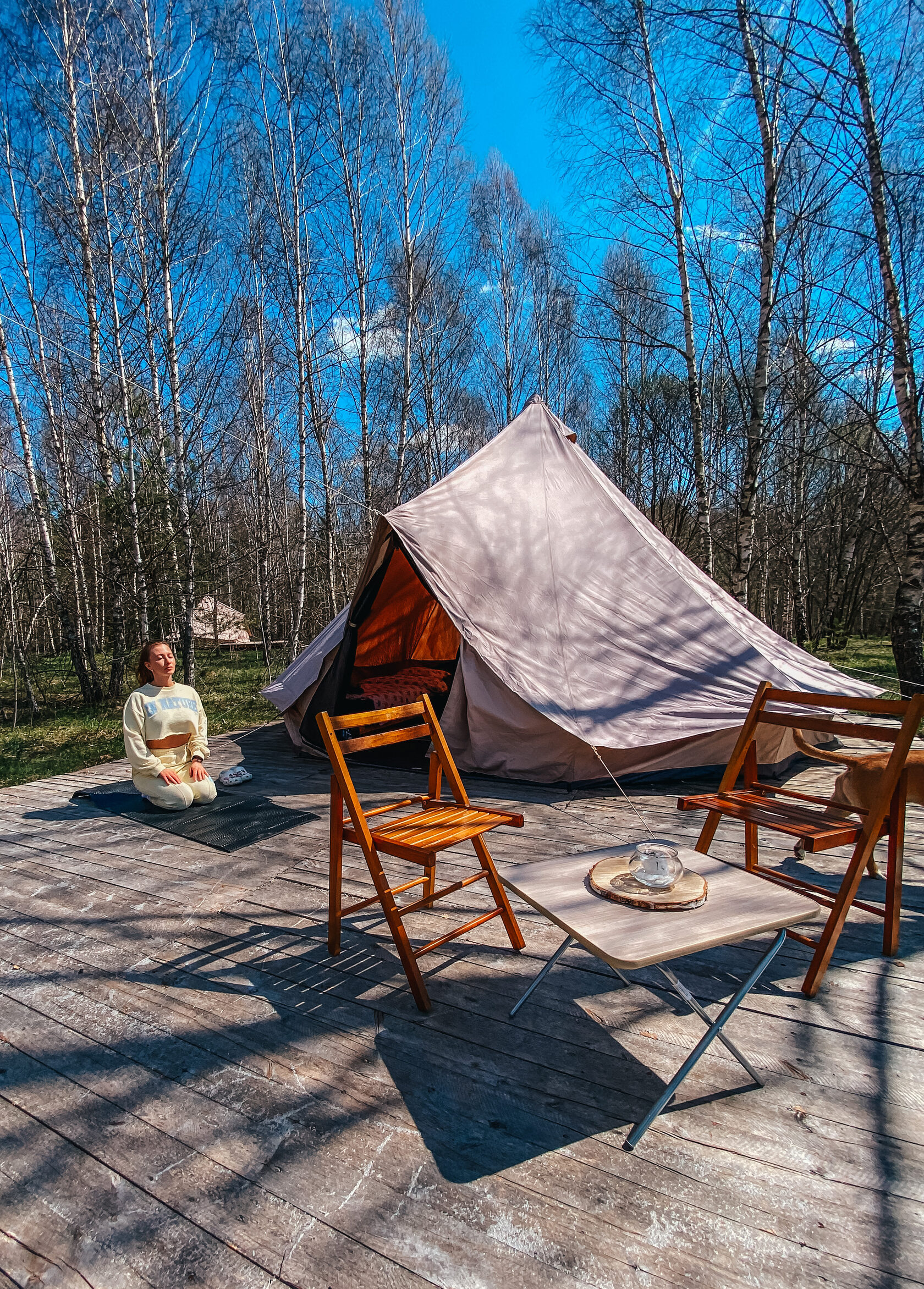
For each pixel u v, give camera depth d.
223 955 2.82
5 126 10.50
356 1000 2.46
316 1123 1.88
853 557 19.98
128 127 10.02
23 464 10.62
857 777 3.04
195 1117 1.93
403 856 2.30
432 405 16.52
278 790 5.11
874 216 7.27
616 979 2.54
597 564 5.65
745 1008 2.34
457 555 5.29
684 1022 2.28
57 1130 1.91
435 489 5.72
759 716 2.89
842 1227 1.52
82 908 3.32
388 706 6.37
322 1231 1.55
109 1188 1.70
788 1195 1.60
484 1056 2.13
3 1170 1.78
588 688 4.91
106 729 8.81
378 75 14.15
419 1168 1.71
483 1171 1.70
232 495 14.67
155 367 10.09
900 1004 2.34
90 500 11.84
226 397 12.74
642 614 5.41
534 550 5.57
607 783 4.86
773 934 2.85
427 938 2.87
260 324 14.81
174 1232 1.57
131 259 10.35
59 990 2.62
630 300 17.28
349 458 16.92
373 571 5.52
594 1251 1.47
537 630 5.15
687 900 1.94
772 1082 1.98
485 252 19.31
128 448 9.93
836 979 2.51
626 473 18.77
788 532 17.38
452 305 16.89
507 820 2.63
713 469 15.56
